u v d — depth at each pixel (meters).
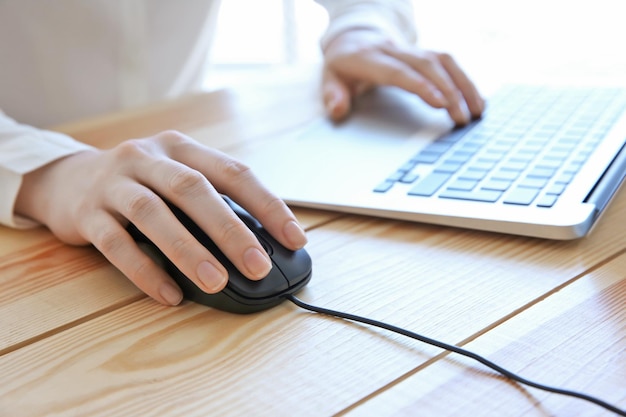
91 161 0.61
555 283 0.47
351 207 0.60
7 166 0.64
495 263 0.50
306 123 0.84
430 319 0.44
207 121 0.89
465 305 0.45
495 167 0.63
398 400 0.37
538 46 1.08
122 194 0.53
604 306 0.44
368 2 1.13
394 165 0.67
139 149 0.57
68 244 0.61
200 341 0.44
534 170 0.60
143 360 0.42
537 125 0.72
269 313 0.47
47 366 0.43
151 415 0.37
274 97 0.97
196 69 1.42
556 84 0.85
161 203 0.51
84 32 1.19
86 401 0.39
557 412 0.35
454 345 0.41
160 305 0.49
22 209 0.66
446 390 0.37
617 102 0.74
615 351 0.39
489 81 0.91
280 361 0.41
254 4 2.06
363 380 0.39
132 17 1.21
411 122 0.80
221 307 0.48
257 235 0.50
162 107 0.98
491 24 1.68
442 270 0.50
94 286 0.53
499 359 0.39
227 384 0.39
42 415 0.38
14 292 0.53
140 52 1.25
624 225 0.55
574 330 0.41
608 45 1.02
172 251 0.48
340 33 1.05
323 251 0.55
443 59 0.86
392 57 0.91
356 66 0.93
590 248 0.52
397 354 0.41
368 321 0.44
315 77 1.05
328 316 0.46
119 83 1.27
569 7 1.49
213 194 0.51
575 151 0.63
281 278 0.47
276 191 0.65
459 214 0.55
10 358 0.44
